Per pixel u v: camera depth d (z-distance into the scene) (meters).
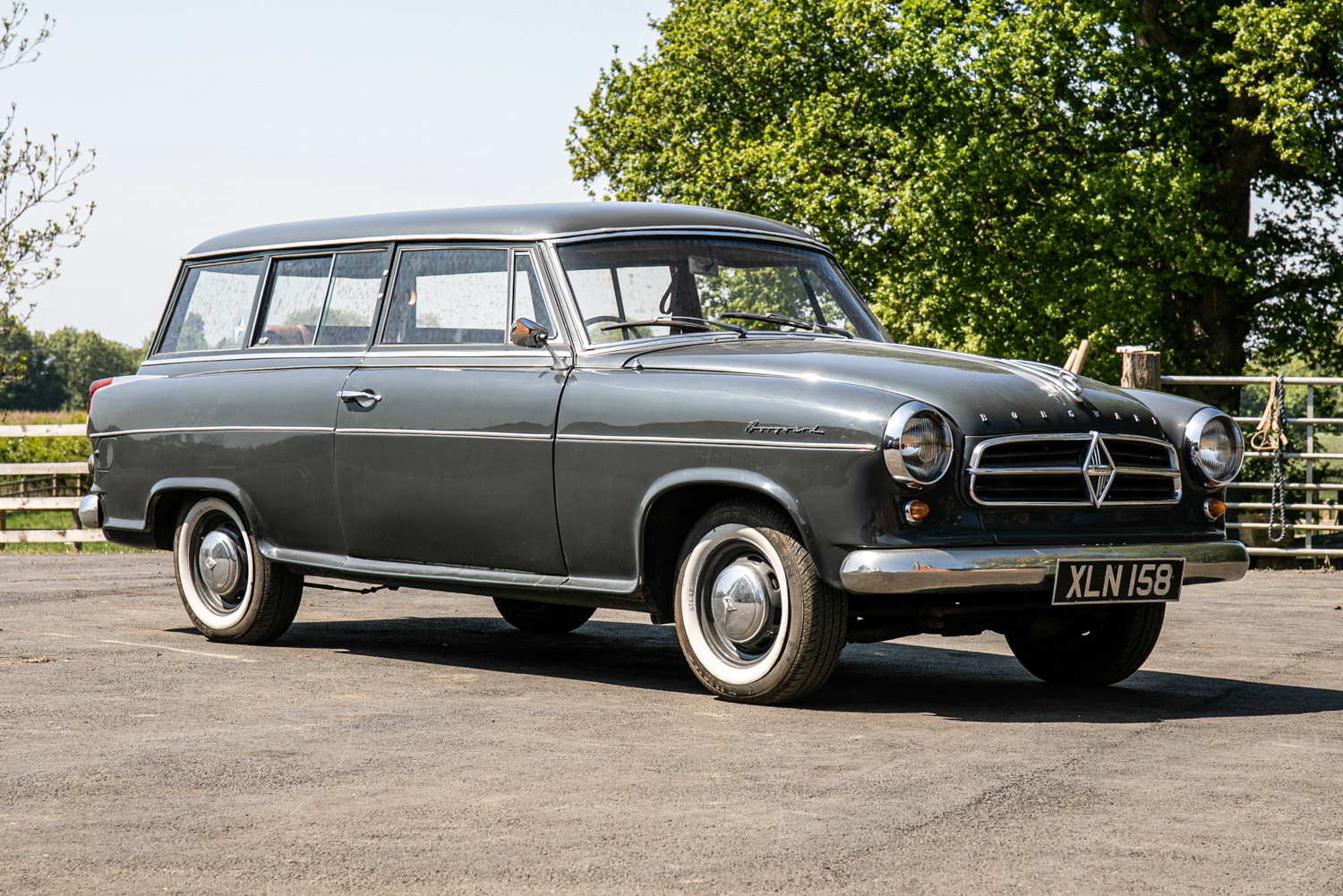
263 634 6.57
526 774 3.89
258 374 6.36
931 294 23.44
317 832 3.31
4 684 5.44
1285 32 20.83
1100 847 3.16
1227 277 21.80
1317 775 3.90
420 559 5.76
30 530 15.09
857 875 2.95
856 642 5.03
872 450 4.50
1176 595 4.95
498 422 5.41
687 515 5.18
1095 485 4.82
